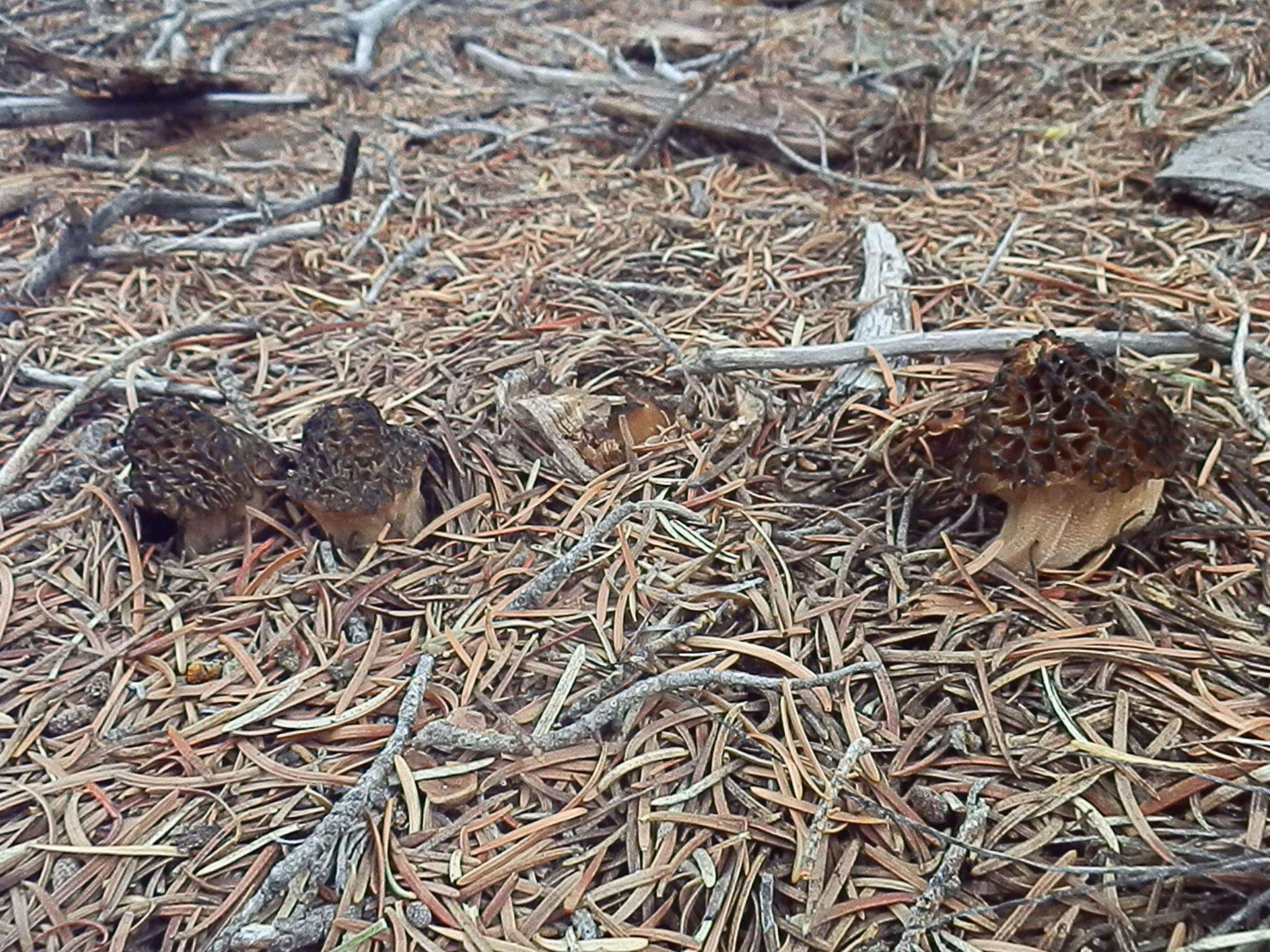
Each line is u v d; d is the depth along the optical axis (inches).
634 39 34.4
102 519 14.2
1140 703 10.5
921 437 14.0
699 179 24.6
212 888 9.6
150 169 25.0
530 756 10.5
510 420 15.1
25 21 34.2
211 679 11.8
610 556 12.8
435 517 14.3
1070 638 11.2
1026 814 9.6
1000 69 29.7
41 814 10.4
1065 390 11.4
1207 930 8.7
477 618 12.2
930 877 9.3
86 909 9.5
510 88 31.6
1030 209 21.8
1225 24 29.5
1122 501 11.8
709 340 17.4
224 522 13.6
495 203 23.8
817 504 13.6
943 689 10.8
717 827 9.8
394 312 19.3
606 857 9.7
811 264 20.1
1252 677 10.6
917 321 17.5
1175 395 14.9
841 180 23.8
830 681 10.6
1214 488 13.1
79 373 17.6
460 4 39.3
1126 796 9.6
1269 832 9.2
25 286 19.8
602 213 23.1
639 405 15.0
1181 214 21.1
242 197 23.5
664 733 10.7
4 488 14.6
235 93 28.4
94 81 27.0
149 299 19.9
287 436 15.6
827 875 9.4
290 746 10.9
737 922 9.0
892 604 11.8
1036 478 11.4
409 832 9.9
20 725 11.2
